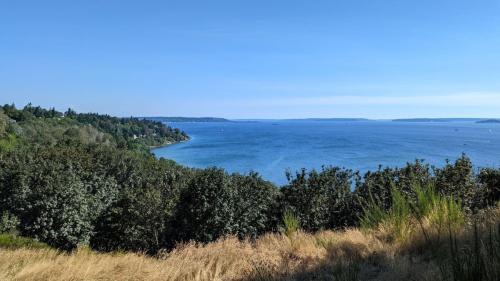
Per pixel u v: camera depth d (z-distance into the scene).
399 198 5.75
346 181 12.40
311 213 12.08
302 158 91.81
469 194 9.49
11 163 21.06
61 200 16.17
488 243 3.46
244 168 76.44
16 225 16.62
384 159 82.25
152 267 5.55
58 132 84.88
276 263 5.07
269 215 12.71
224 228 12.10
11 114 93.81
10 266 5.74
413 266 3.96
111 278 5.18
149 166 28.23
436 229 4.85
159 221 13.18
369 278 3.98
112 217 15.74
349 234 6.15
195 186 12.66
